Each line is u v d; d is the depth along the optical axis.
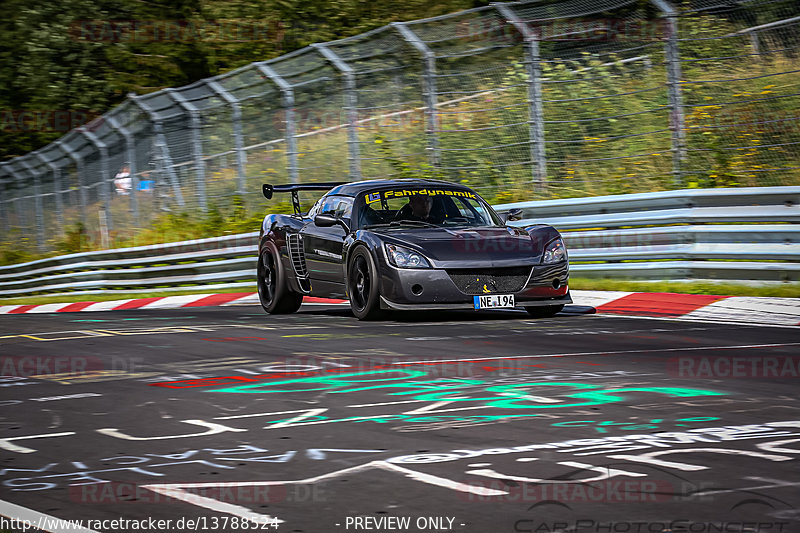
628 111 49.84
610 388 16.34
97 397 16.70
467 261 25.62
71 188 72.88
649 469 11.27
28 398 16.81
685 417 14.05
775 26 42.47
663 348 20.67
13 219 81.88
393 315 28.16
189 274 48.31
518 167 49.53
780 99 45.41
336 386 17.14
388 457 12.10
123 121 63.16
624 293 31.61
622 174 46.19
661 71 50.56
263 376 18.36
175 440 13.34
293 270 30.75
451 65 54.66
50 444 13.30
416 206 28.80
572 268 35.81
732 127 41.38
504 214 29.52
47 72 97.50
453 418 14.29
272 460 12.09
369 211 28.84
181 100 58.16
